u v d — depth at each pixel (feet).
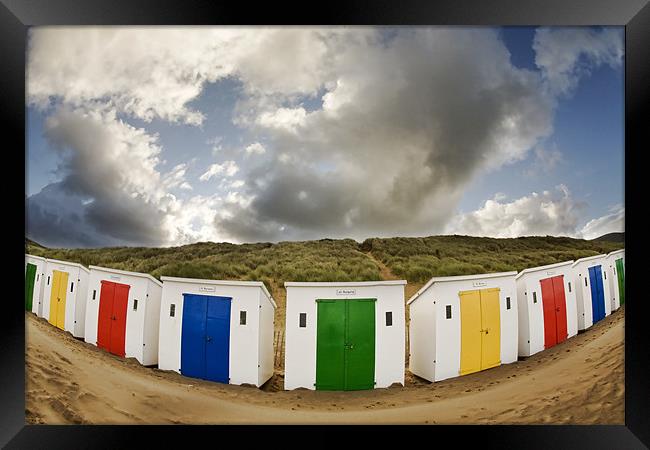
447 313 29.55
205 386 28.78
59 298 36.52
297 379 28.35
